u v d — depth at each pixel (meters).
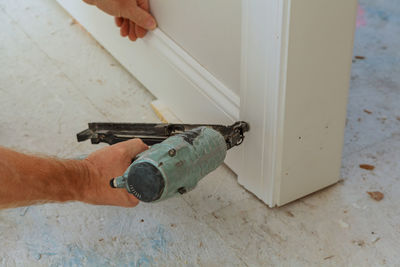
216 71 1.50
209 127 1.28
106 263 1.31
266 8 1.09
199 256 1.32
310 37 1.13
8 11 2.63
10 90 2.05
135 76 2.08
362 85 2.05
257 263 1.29
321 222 1.41
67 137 1.79
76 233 1.40
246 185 1.53
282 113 1.23
